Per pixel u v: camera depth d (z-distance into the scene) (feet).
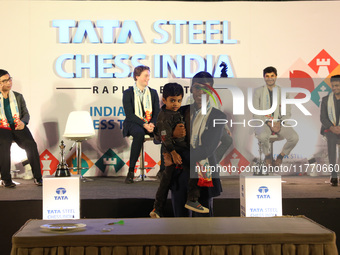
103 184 20.66
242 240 6.95
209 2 23.63
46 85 23.47
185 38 23.68
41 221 8.14
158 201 12.17
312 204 15.34
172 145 11.67
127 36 23.56
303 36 23.77
